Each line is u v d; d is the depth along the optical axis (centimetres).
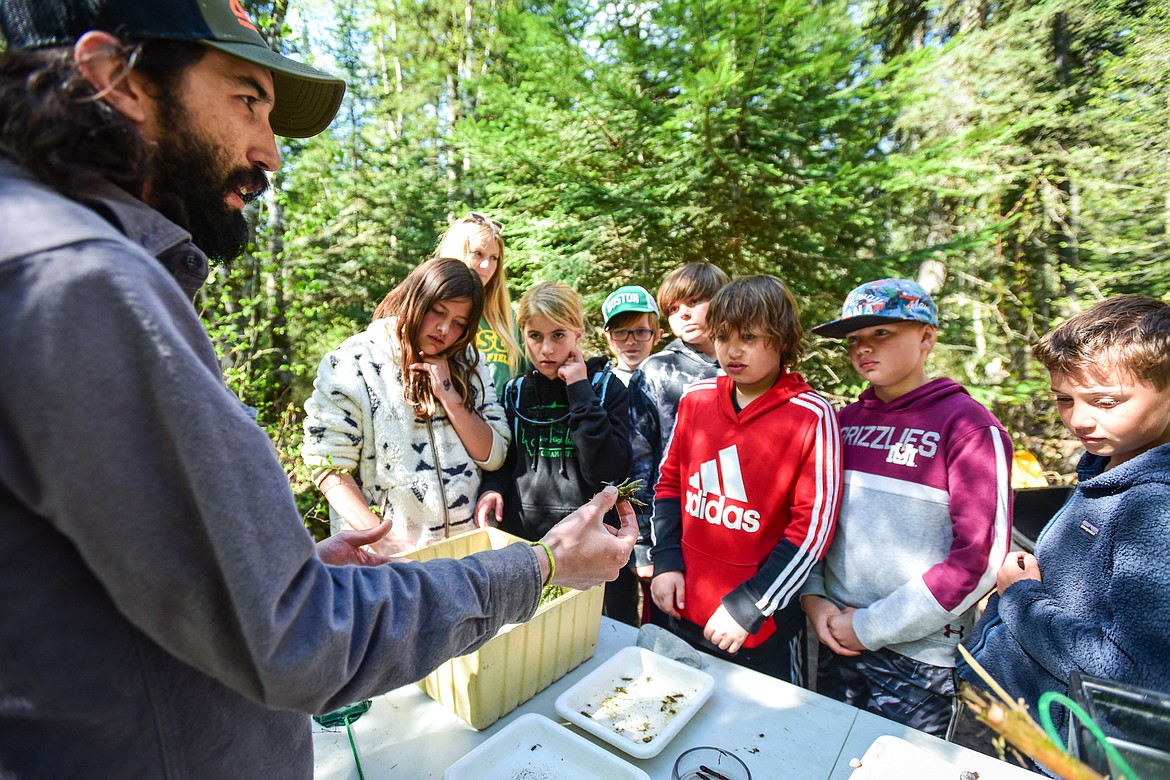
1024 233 638
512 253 507
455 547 135
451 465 180
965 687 68
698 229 482
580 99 465
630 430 235
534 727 101
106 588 48
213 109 64
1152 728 72
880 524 161
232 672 51
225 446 49
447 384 180
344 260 732
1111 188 601
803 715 108
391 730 107
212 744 57
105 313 45
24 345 43
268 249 564
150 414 46
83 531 45
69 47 53
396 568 63
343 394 173
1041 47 605
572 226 477
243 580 48
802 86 449
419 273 173
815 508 157
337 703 56
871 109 457
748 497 167
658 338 284
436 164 880
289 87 89
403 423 175
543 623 112
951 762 94
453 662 106
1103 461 128
